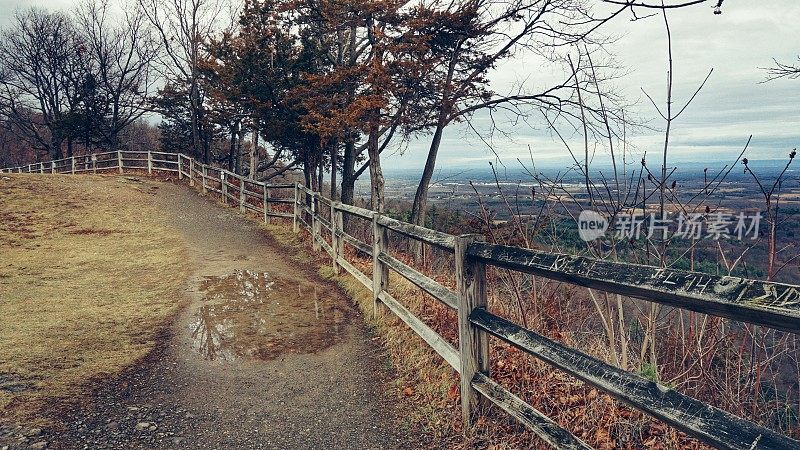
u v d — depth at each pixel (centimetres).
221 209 1617
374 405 401
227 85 1894
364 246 668
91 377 445
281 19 1734
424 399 396
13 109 3412
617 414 327
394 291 632
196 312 651
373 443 346
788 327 145
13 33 3231
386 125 1473
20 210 1405
